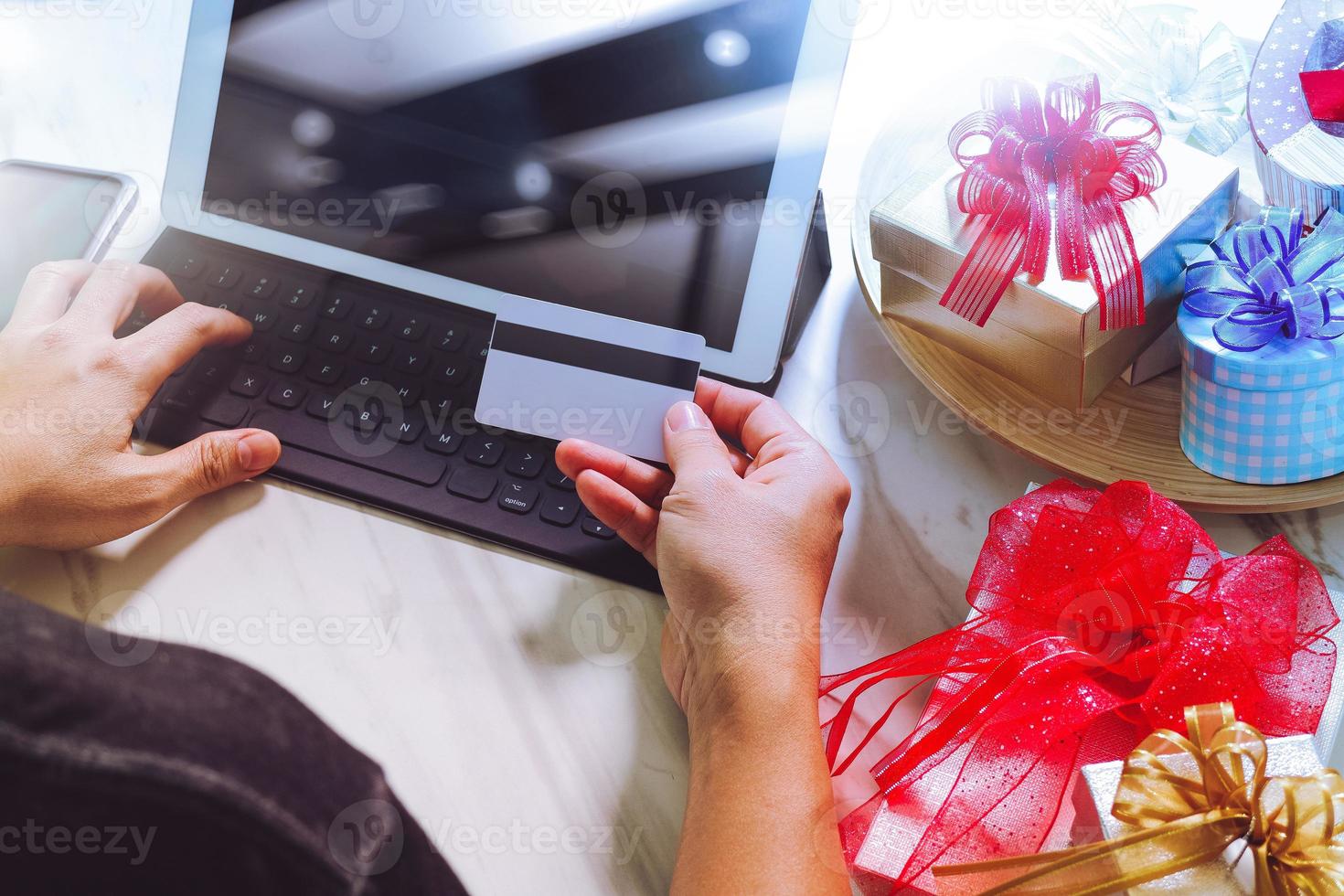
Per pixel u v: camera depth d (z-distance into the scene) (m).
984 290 0.54
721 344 0.60
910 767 0.46
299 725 0.36
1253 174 0.64
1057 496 0.53
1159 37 0.64
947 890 0.42
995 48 0.69
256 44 0.65
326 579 0.57
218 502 0.60
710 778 0.44
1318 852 0.37
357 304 0.64
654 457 0.56
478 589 0.57
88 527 0.54
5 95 0.79
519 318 0.56
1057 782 0.45
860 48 0.80
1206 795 0.39
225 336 0.62
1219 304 0.53
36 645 0.29
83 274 0.63
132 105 0.79
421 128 0.64
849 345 0.66
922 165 0.60
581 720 0.53
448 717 0.53
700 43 0.60
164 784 0.30
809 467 0.52
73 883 0.31
